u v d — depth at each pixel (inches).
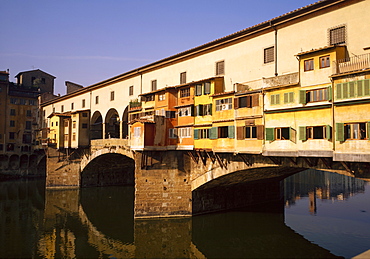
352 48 738.2
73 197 1745.8
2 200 1670.8
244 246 932.0
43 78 2903.5
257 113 873.5
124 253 914.1
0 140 2445.9
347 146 672.4
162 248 938.1
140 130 1142.3
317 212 1304.1
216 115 1011.9
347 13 754.8
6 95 2508.6
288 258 829.8
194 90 1108.5
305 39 837.8
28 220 1277.1
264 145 846.5
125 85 1578.5
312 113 748.6
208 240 986.7
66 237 1067.9
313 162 797.9
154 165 1155.9
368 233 1007.0
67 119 1980.8
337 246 893.8
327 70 727.7
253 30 963.3
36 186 2121.1
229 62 1049.5
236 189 1338.6
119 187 2097.7
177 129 1173.7
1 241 1018.7
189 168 1166.3
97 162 1934.1
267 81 860.0
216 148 999.0
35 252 927.7
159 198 1151.0
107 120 1739.7
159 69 1360.7
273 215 1248.2
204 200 1209.4
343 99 679.7
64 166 1999.3
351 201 1551.4
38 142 2395.4
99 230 1122.0
